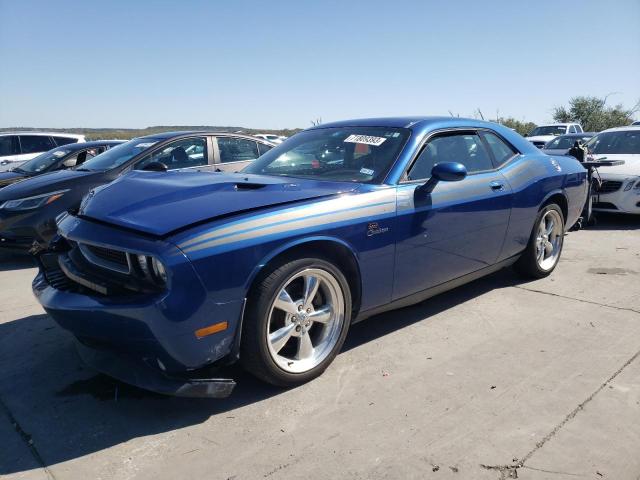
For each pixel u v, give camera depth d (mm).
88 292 2699
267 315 2736
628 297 4500
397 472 2279
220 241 2549
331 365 3271
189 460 2379
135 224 2619
